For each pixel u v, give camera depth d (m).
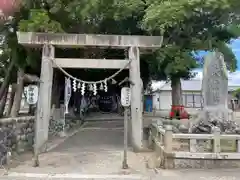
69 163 8.88
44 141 10.78
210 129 9.56
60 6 12.21
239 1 12.30
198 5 12.06
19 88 14.77
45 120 10.88
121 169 8.13
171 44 16.25
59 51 14.53
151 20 12.18
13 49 14.08
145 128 14.83
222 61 11.72
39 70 15.12
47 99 10.95
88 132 17.08
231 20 15.34
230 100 43.06
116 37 11.20
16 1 12.52
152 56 16.06
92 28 14.79
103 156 9.84
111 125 21.53
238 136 8.39
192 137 8.45
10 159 9.03
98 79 20.91
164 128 9.77
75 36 11.02
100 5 12.41
